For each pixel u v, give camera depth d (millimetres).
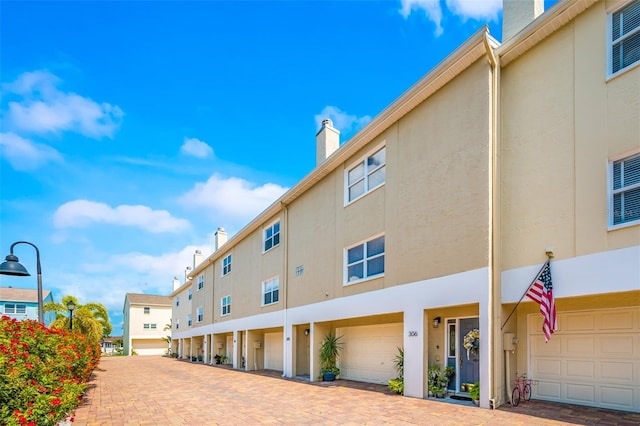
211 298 30391
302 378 16344
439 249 10352
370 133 13250
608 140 7688
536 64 9203
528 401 8984
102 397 12562
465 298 9445
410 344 10883
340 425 7863
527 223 8875
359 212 13742
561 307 8883
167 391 13789
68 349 9109
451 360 11008
